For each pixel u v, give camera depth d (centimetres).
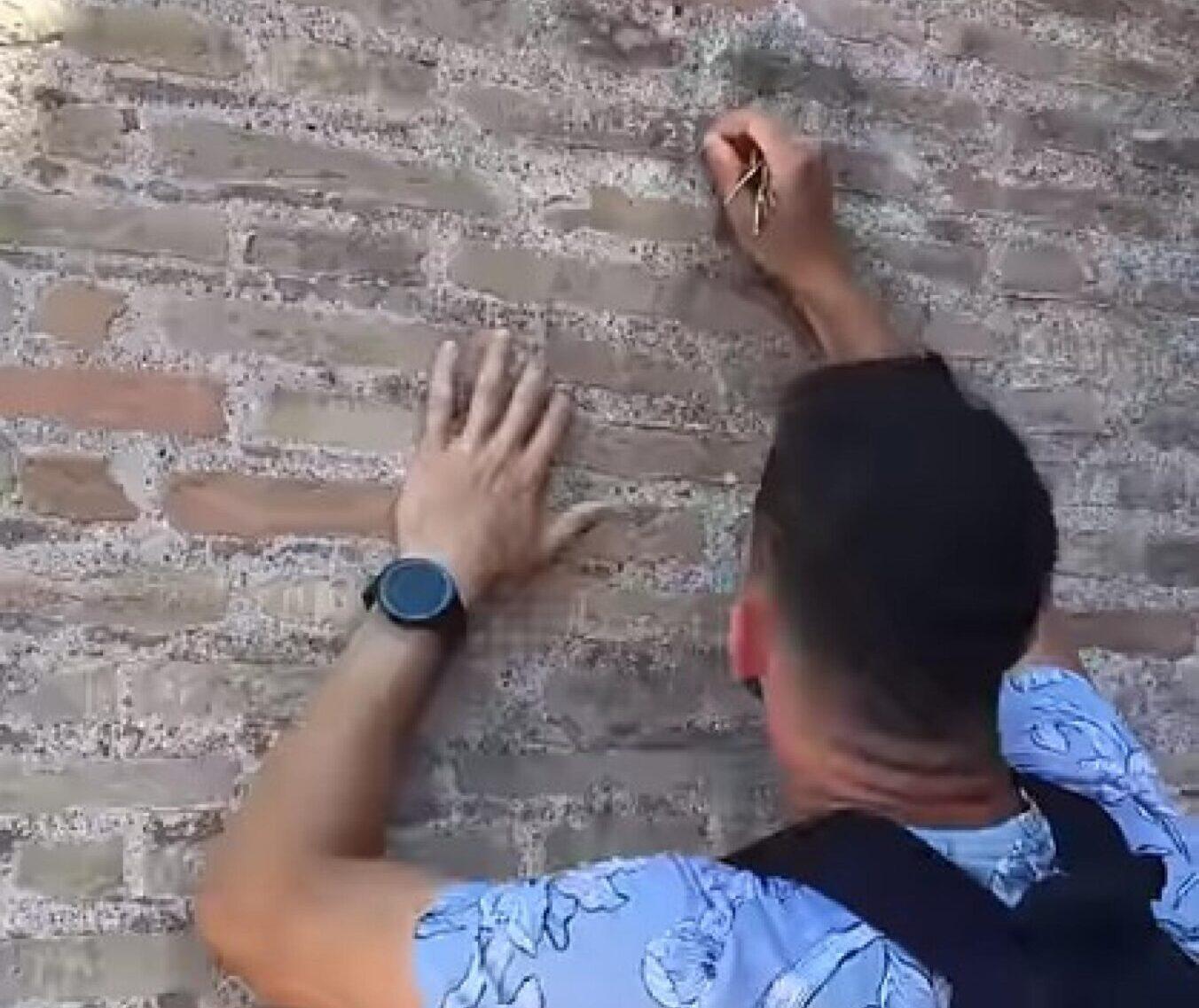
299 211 155
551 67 165
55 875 144
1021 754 142
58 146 147
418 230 159
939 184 181
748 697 170
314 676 153
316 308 155
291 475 154
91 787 146
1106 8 191
